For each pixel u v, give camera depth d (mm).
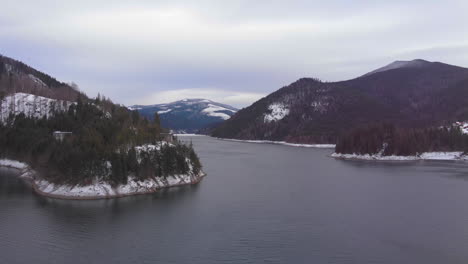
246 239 52344
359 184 98938
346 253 47312
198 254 46656
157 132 111375
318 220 62125
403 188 93000
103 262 43875
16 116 137000
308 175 116250
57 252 46781
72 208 68062
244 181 101875
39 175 89375
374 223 60594
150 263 43750
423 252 47781
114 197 77562
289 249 48562
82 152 81562
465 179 109500
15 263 43250
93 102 151125
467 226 58969
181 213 65812
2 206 68750
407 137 186625
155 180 88312
